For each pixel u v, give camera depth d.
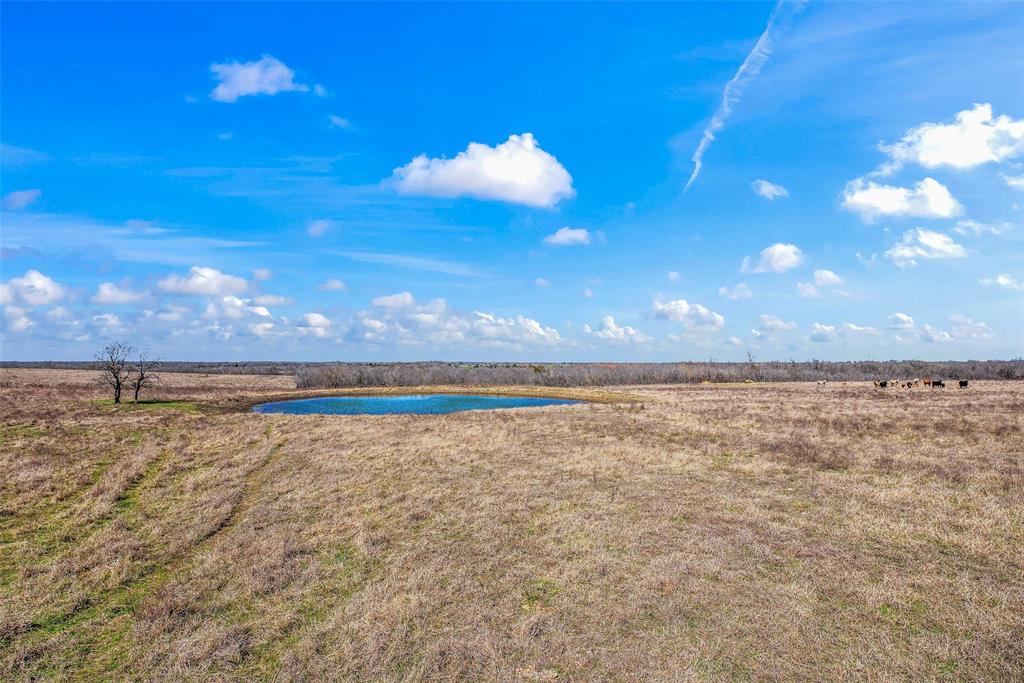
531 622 7.65
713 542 10.73
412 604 8.30
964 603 8.00
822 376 83.00
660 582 8.92
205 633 7.67
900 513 12.30
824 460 17.89
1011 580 8.77
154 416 33.50
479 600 8.48
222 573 9.81
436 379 75.62
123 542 11.36
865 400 39.81
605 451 20.77
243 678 6.66
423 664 6.73
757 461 18.33
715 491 14.70
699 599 8.31
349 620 7.95
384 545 11.01
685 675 6.40
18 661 7.09
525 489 15.11
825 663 6.61
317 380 71.06
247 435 26.88
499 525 12.08
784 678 6.32
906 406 33.91
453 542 11.12
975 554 9.87
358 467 18.55
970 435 21.50
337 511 13.48
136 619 8.15
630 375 78.88
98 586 9.41
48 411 34.09
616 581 9.07
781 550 10.28
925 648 6.84
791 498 13.91
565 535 11.35
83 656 7.26
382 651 7.07
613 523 12.04
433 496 14.50
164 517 13.30
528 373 79.19
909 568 9.30
